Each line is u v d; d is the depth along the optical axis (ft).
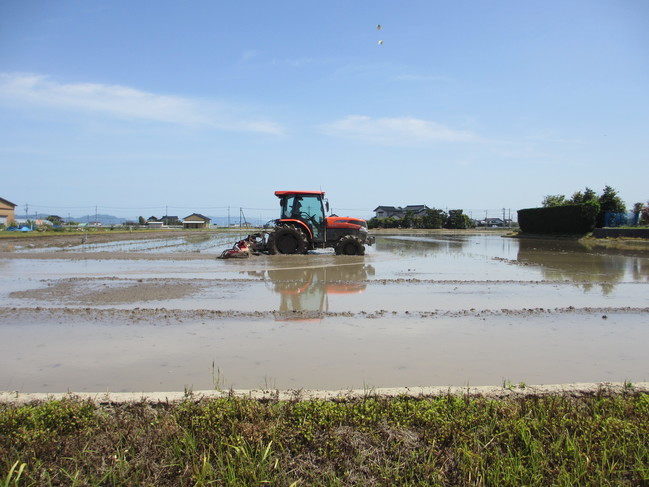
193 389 11.71
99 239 85.87
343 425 9.31
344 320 18.85
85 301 22.39
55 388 11.82
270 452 8.61
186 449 8.55
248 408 9.62
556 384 11.63
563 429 9.15
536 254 52.47
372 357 14.20
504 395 10.54
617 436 8.91
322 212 49.67
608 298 24.06
